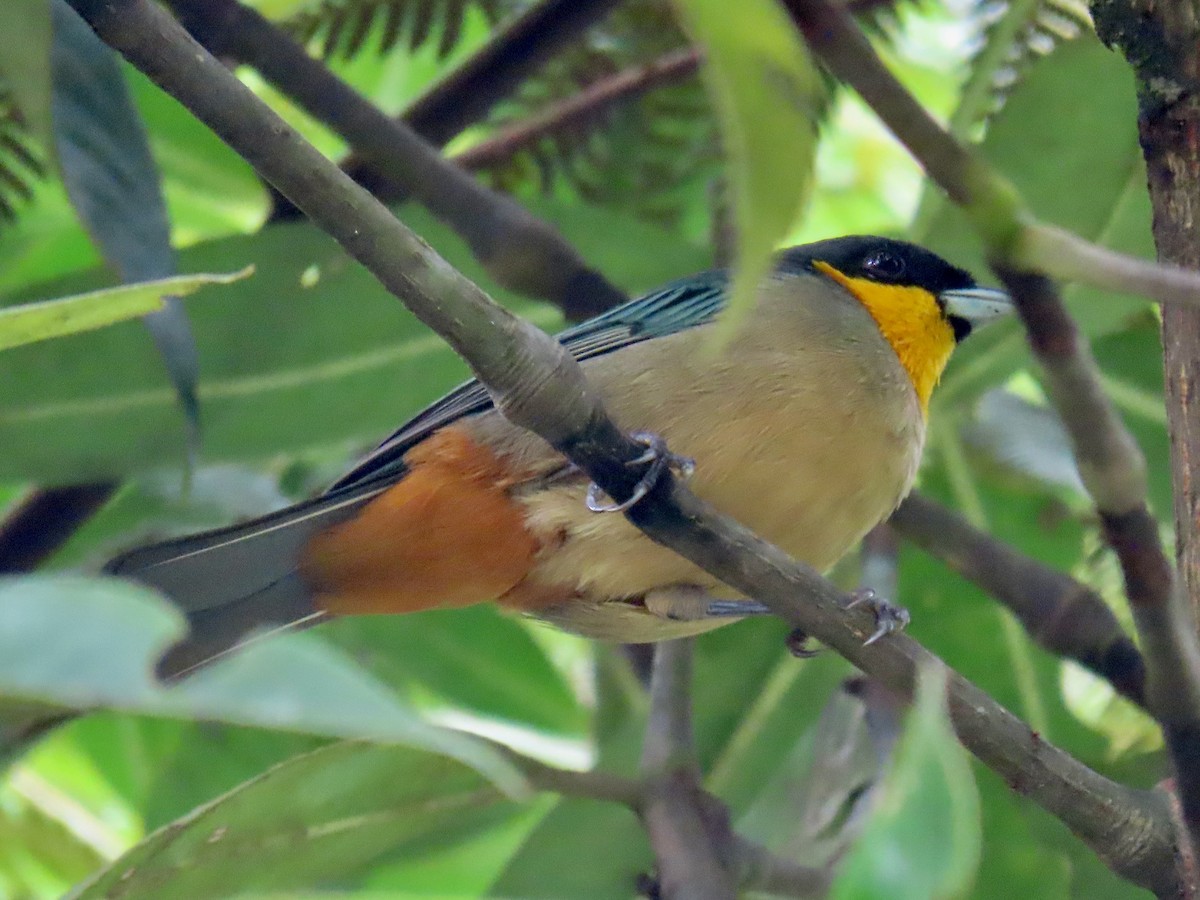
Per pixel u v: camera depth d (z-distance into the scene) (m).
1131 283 4.10
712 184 9.60
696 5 3.58
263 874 6.81
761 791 8.68
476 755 3.49
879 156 12.04
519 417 5.51
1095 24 5.82
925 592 9.22
